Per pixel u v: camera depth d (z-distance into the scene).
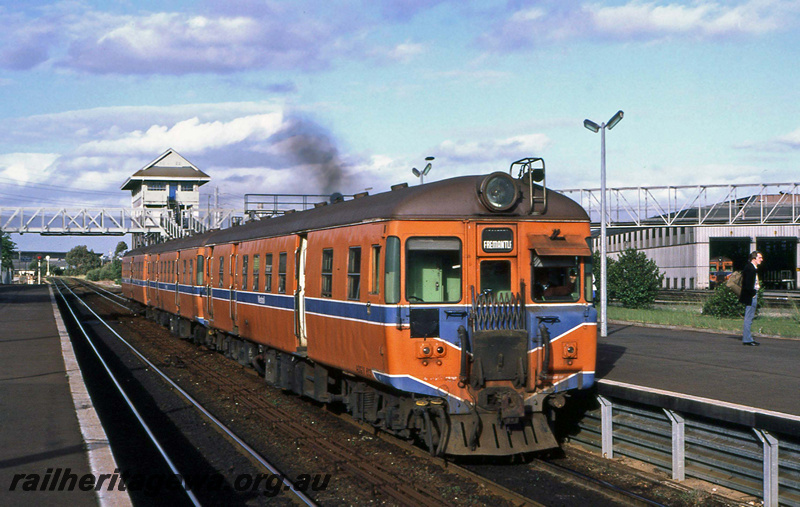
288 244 12.98
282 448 10.02
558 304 9.27
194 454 9.85
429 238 8.92
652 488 8.04
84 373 17.08
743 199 63.62
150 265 31.02
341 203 11.57
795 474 7.18
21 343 20.53
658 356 13.05
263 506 7.65
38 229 63.78
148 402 13.53
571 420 10.41
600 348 14.45
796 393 8.80
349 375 11.10
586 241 9.39
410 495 7.75
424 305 8.80
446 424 8.84
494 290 9.13
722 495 7.71
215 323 18.75
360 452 9.61
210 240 19.69
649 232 76.62
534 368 9.02
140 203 93.44
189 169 93.88
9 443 8.88
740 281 15.20
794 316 22.20
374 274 9.40
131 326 30.41
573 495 7.83
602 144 18.05
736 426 7.88
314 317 11.61
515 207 9.23
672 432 8.52
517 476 8.53
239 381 15.77
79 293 64.62
